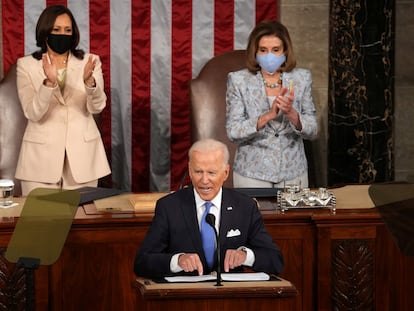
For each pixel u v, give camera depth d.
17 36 22.25
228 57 21.56
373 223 15.07
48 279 14.68
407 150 23.11
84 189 17.25
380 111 22.77
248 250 12.58
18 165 18.50
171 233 12.97
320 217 14.91
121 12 22.39
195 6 22.50
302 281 15.27
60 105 18.38
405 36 22.66
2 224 14.45
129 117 22.80
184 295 10.86
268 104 16.95
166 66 22.66
